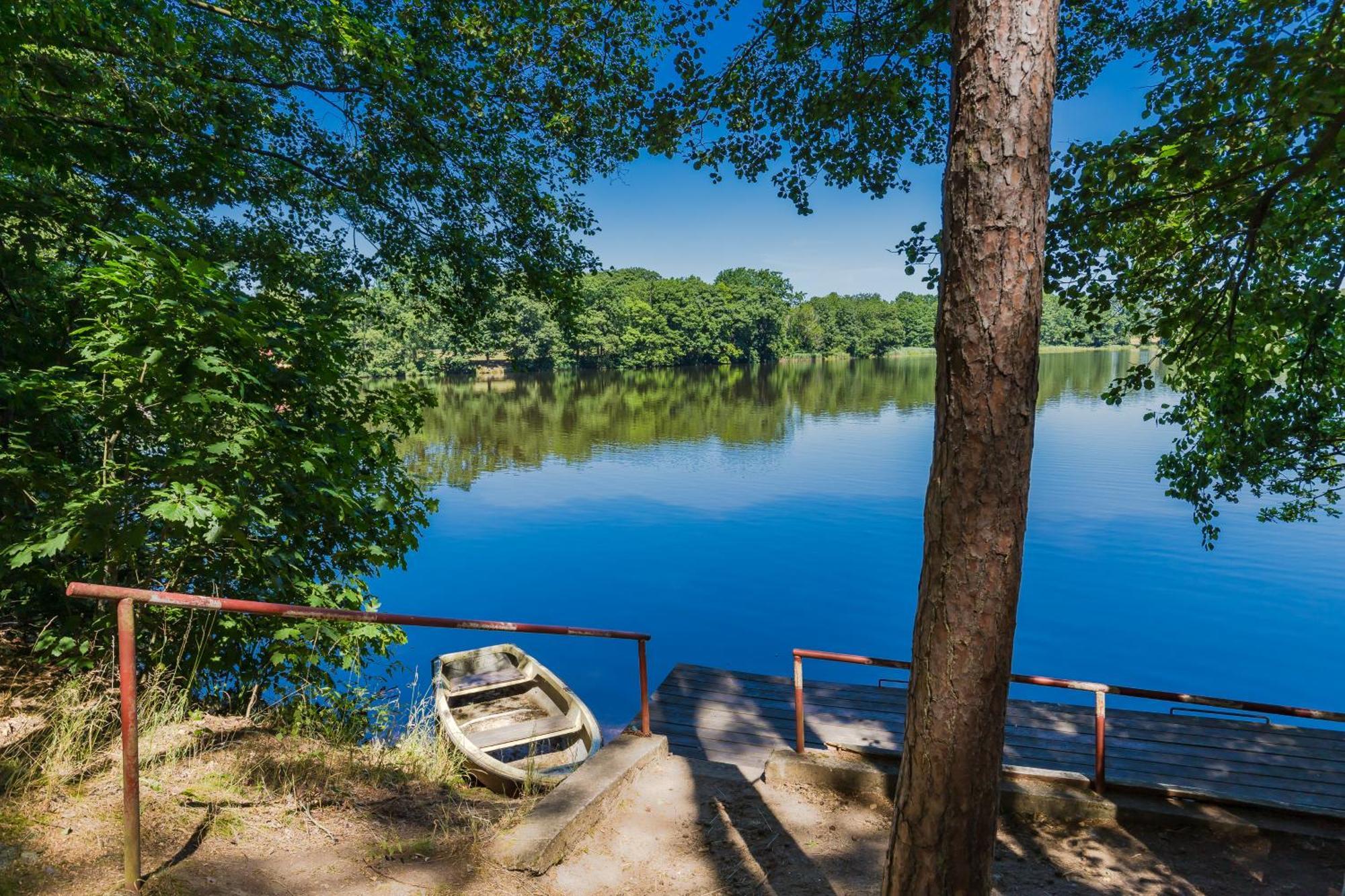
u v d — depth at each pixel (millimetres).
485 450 30344
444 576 14875
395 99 7035
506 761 6668
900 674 10352
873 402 50219
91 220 5410
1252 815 3707
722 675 8078
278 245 7633
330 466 4988
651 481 24234
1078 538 16516
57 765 2908
